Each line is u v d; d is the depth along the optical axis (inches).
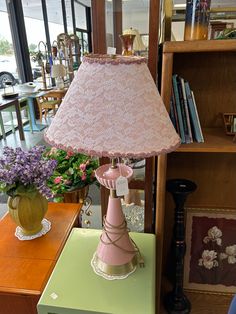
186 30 38.8
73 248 43.1
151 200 50.3
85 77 26.3
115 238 37.3
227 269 58.2
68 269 38.9
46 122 208.8
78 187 56.6
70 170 56.3
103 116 25.3
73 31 292.7
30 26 229.3
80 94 26.3
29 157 42.7
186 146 41.0
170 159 54.5
